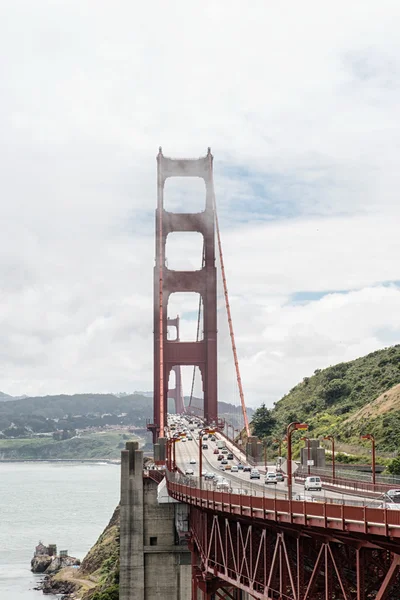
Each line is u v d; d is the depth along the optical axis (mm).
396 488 65688
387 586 39281
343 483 82438
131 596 112250
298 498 57719
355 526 40438
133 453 115188
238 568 62406
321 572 48875
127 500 114188
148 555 113188
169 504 112312
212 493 67625
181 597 112500
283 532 51594
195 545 88562
